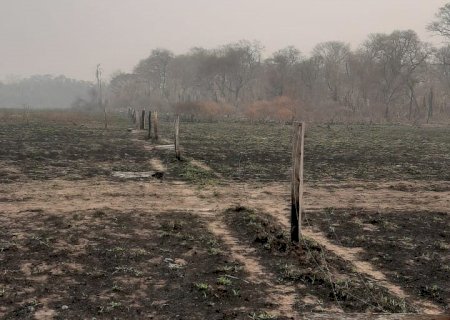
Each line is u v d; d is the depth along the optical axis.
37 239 9.98
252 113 76.44
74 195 14.73
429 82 110.31
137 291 7.69
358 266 9.26
